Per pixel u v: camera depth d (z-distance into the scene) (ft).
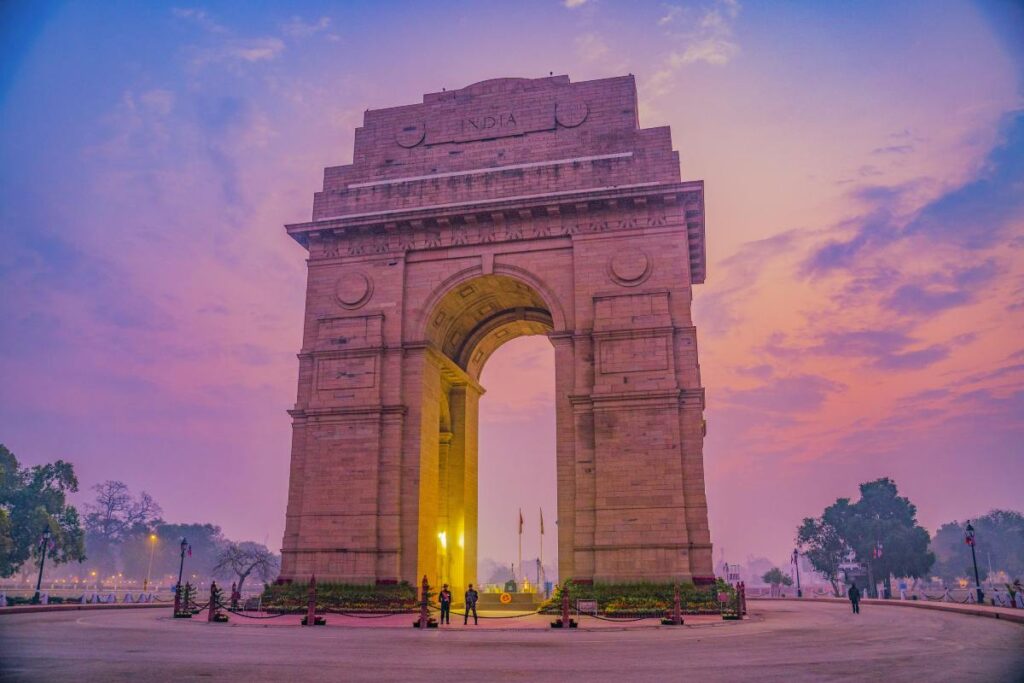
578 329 143.23
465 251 153.48
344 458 144.46
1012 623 116.98
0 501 303.48
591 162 152.05
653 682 52.16
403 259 155.12
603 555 129.80
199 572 639.35
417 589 137.59
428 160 162.81
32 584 517.96
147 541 596.29
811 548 420.77
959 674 55.83
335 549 139.64
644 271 143.02
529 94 162.09
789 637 89.10
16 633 93.35
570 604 126.21
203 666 60.39
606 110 157.07
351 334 151.94
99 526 613.11
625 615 119.96
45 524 297.74
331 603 130.62
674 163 148.87
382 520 140.87
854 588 153.69
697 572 127.54
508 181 154.40
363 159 165.99
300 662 64.13
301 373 153.07
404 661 65.57
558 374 143.13
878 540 374.63
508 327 182.50
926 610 164.86
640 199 145.59
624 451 134.21
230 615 130.62
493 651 74.59
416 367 149.38
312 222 157.38
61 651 71.15
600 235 147.54
